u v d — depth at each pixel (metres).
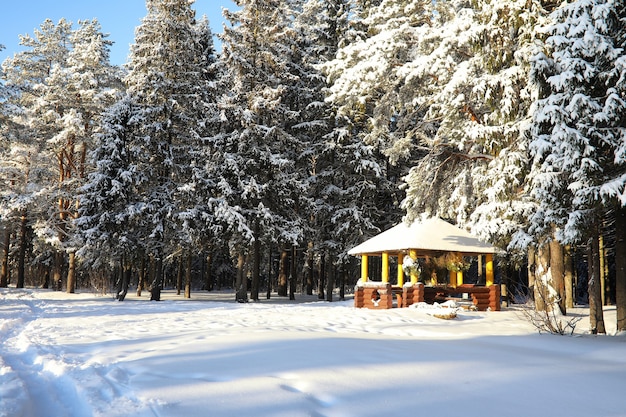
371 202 32.41
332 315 17.05
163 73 28.03
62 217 34.56
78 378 5.88
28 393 5.54
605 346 9.80
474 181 18.14
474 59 16.86
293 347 8.07
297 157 33.19
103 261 30.41
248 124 28.30
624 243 12.68
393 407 4.62
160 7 28.64
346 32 31.70
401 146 20.98
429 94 19.91
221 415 4.27
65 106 35.44
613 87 11.94
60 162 35.78
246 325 13.31
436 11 19.94
